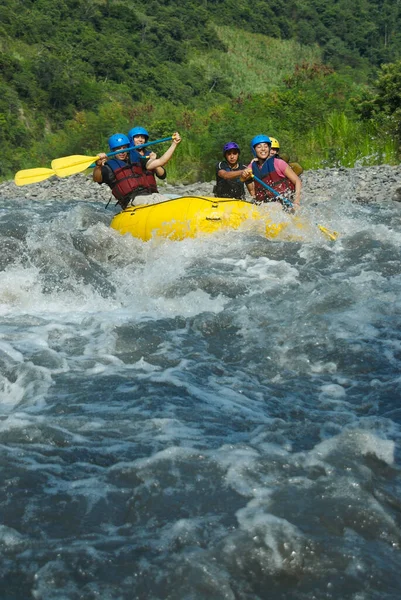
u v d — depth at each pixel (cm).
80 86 7056
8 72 6650
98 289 670
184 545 289
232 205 843
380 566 277
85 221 1052
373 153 1711
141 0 10962
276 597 264
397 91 1802
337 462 346
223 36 11550
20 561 281
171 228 840
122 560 281
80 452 362
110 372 470
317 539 291
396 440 372
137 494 325
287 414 410
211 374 468
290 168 911
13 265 745
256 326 546
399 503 317
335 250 778
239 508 312
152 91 8075
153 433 381
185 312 591
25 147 5534
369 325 534
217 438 376
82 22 9081
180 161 1834
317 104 2016
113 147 971
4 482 334
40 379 457
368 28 14062
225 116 2064
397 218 973
